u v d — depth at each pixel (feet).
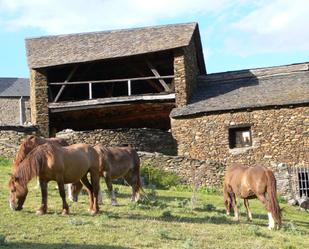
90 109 101.19
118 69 110.83
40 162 40.91
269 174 44.42
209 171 80.69
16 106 166.50
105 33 107.76
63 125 108.37
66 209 42.63
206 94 99.09
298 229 46.50
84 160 42.78
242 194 46.62
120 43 102.37
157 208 50.26
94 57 98.07
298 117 86.53
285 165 83.87
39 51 104.17
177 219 45.65
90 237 35.96
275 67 100.99
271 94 91.71
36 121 97.76
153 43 99.45
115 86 115.96
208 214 50.01
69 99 112.37
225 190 49.29
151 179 78.33
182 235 38.75
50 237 35.40
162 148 91.30
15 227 37.58
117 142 87.30
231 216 49.96
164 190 73.61
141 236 37.19
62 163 41.24
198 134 91.25
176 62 97.40
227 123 89.76
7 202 46.37
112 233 37.45
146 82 113.50
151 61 107.24
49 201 48.73
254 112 88.74
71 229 37.88
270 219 44.39
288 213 64.80
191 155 91.25
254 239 39.55
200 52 110.63
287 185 82.99
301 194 82.48
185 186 78.84
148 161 80.69
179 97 96.37
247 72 102.06
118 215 44.62
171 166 80.79
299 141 85.92
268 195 44.11
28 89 171.01
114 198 49.88
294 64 99.96
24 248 32.58
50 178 41.60
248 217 48.73
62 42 107.04
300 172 83.15
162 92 98.02
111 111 105.09
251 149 88.02
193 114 91.50
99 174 45.57
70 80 110.52
